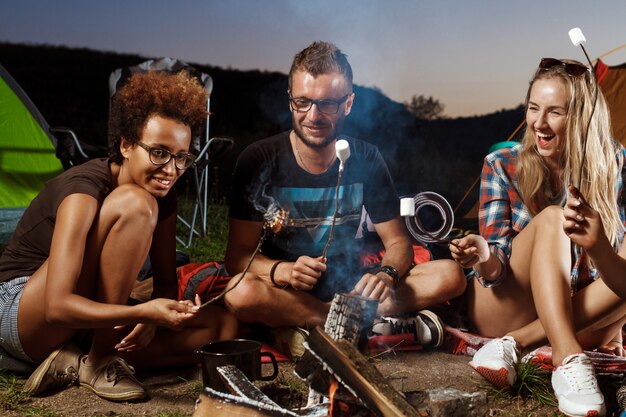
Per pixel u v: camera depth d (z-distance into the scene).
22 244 2.62
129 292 2.51
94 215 2.43
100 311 2.35
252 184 2.98
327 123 2.84
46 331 2.51
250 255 3.00
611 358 2.71
